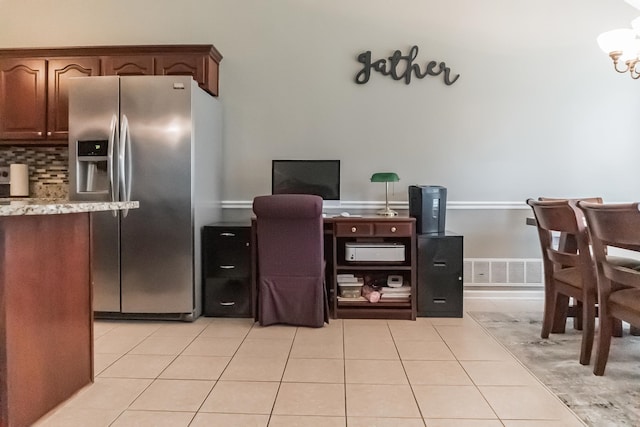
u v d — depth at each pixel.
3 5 4.04
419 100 3.99
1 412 1.72
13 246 1.76
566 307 3.07
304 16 4.00
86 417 1.92
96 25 4.02
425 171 4.01
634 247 2.28
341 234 3.41
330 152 4.01
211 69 3.78
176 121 3.30
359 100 4.00
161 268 3.34
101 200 3.32
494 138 3.99
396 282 3.56
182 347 2.79
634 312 2.14
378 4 3.98
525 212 3.99
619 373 2.38
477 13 3.97
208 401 2.06
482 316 3.51
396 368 2.46
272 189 3.86
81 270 2.20
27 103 3.73
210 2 4.00
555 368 2.45
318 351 2.73
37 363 1.88
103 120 3.30
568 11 3.94
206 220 3.64
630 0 3.85
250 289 3.49
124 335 3.04
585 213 2.32
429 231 3.58
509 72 3.97
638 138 3.94
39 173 4.02
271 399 2.08
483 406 2.01
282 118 4.01
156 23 4.02
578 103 3.95
